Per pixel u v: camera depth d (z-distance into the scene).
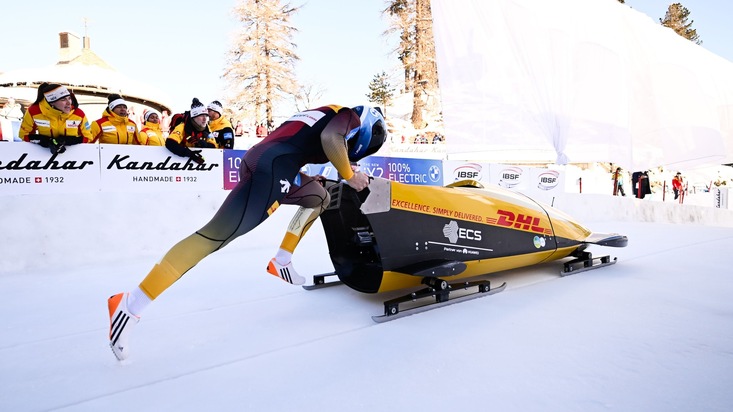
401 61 25.27
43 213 3.84
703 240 4.93
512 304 2.46
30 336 2.07
